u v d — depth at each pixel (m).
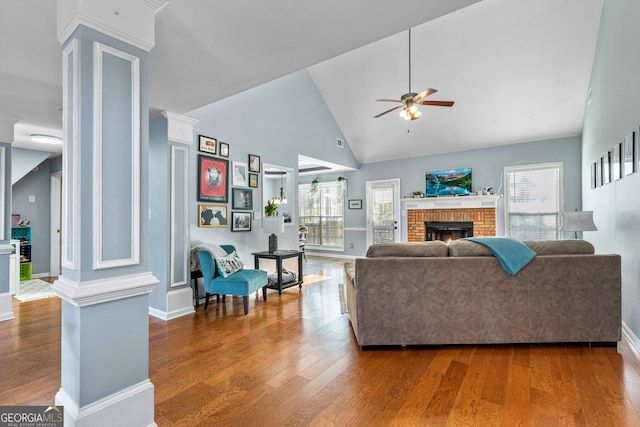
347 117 6.98
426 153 7.31
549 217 6.07
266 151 5.25
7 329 3.29
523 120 5.87
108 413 1.51
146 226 1.70
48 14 1.80
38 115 3.57
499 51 4.86
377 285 2.70
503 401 1.93
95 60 1.50
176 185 3.71
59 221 6.29
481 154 6.71
